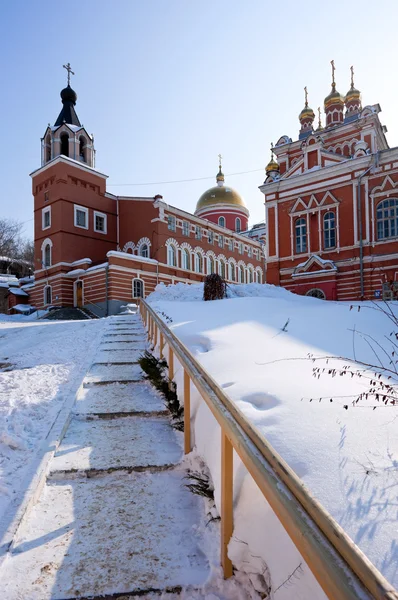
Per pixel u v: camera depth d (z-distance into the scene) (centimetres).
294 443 252
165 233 3584
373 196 2134
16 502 275
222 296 1703
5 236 5931
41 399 499
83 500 295
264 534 200
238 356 516
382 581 103
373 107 2306
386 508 184
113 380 577
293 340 641
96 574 221
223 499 221
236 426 203
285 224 2481
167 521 270
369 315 874
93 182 3512
